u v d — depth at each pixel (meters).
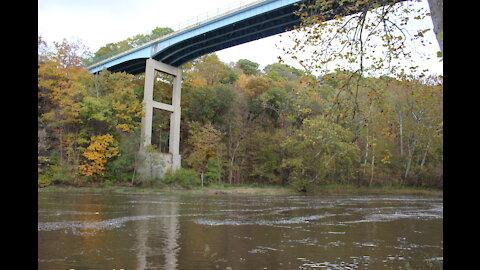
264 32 47.09
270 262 9.59
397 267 9.39
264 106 57.56
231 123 57.66
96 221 16.62
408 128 49.22
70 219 16.97
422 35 8.77
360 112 10.88
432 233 15.13
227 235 13.73
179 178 49.22
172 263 9.20
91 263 9.02
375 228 16.41
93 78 50.59
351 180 58.19
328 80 10.21
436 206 29.89
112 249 10.70
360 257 10.45
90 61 65.00
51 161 41.78
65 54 47.94
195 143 53.75
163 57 53.59
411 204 31.86
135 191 42.12
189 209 23.94
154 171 49.59
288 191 50.34
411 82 9.92
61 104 41.69
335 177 57.25
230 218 19.30
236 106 58.25
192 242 12.14
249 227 16.02
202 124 58.94
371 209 26.33
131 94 50.56
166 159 51.22
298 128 51.69
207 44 50.53
